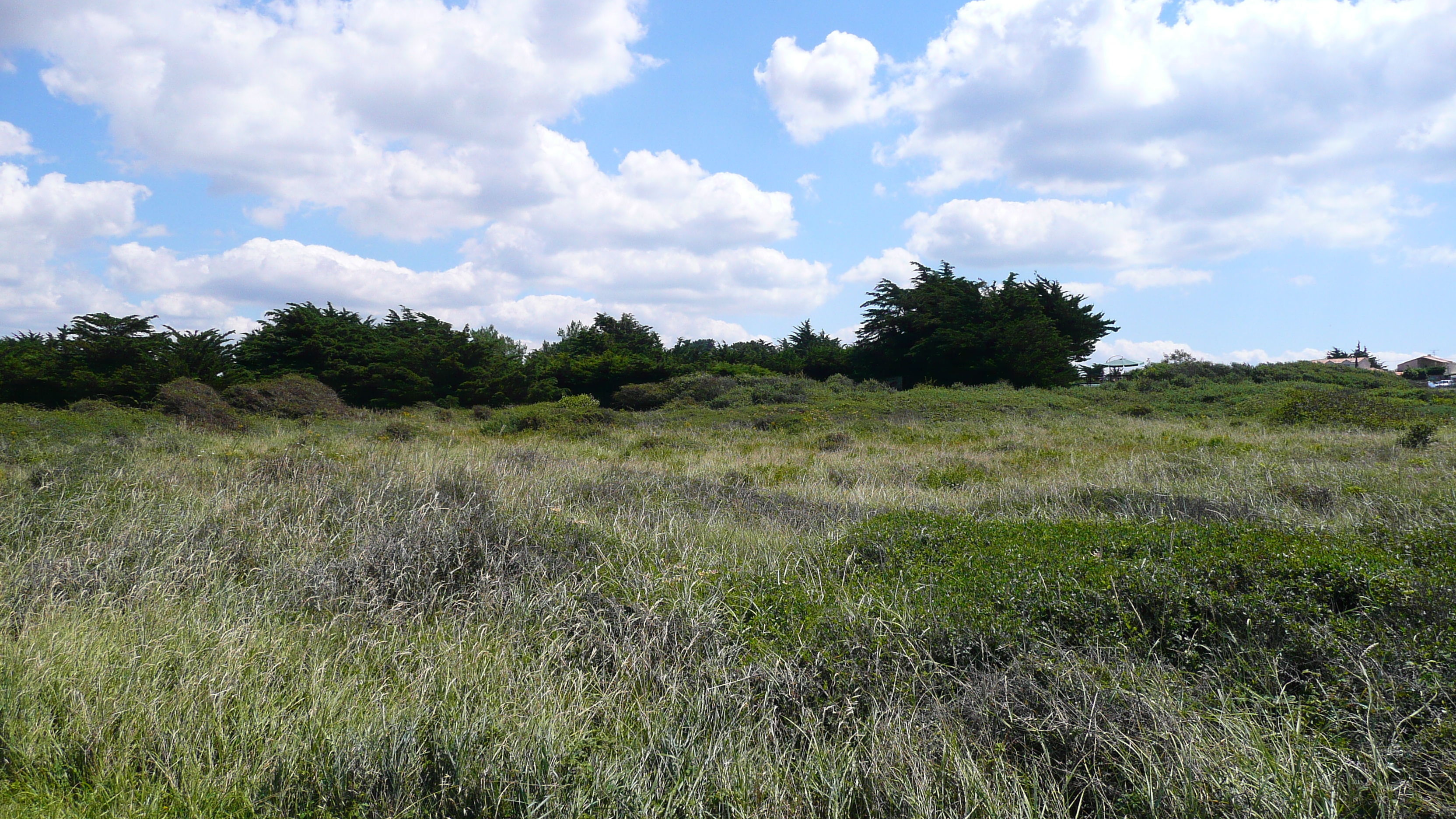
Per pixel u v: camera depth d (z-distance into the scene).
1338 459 10.89
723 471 11.45
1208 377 36.75
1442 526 5.13
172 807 2.62
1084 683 3.07
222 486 7.41
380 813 2.63
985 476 10.63
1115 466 10.72
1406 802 2.42
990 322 41.19
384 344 35.66
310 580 4.73
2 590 4.34
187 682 3.31
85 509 6.14
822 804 2.69
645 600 4.30
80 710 3.07
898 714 3.06
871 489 9.58
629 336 51.44
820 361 47.06
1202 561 4.05
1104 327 48.03
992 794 2.59
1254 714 2.94
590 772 2.76
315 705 3.13
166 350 27.00
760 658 3.59
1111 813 2.54
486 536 5.36
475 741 2.88
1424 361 68.88
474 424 23.30
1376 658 3.08
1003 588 4.00
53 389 24.05
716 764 2.85
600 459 13.80
